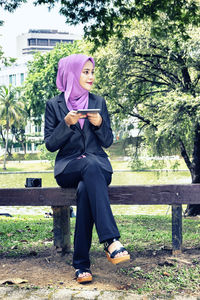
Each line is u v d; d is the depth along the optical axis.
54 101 3.30
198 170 14.20
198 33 11.30
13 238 4.46
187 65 11.75
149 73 13.27
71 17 8.44
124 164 52.03
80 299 2.43
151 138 13.50
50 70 37.84
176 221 3.34
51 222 6.71
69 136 3.04
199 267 2.99
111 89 12.95
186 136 12.32
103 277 2.92
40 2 8.37
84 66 3.21
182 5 7.98
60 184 3.20
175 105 10.77
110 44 12.42
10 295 2.50
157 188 3.28
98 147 3.16
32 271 3.06
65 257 3.42
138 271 2.98
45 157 55.38
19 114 60.66
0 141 79.69
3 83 98.44
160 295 2.49
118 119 14.19
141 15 8.32
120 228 5.95
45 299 2.44
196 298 2.44
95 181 2.73
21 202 3.41
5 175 50.16
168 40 11.34
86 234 2.81
